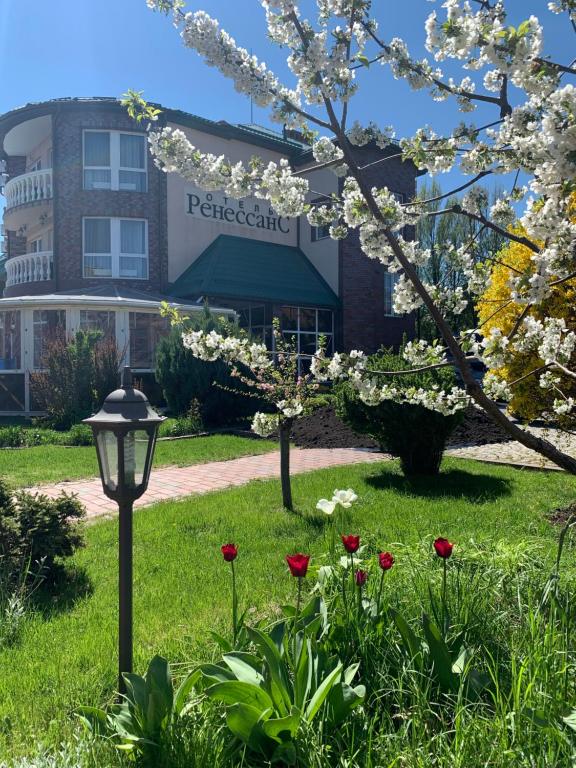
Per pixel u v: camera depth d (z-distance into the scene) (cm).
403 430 828
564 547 462
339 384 882
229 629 370
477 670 271
